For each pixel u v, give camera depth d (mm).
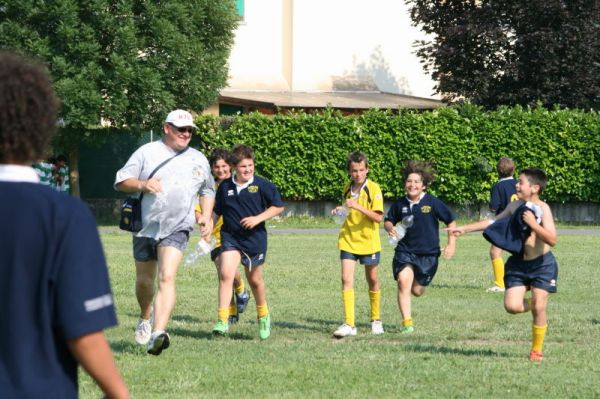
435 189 69812
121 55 62750
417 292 23891
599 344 21766
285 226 66375
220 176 26641
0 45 61062
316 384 16750
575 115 69375
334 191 69688
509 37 81562
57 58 60812
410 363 18859
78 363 6547
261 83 87375
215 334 22328
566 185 69438
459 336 22766
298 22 89000
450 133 69188
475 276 36938
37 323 6328
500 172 32812
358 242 23156
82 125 62812
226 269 22125
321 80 90000
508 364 18891
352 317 22891
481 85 80875
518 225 18906
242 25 87688
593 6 79375
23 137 6527
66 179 69750
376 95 89812
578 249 49188
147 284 19844
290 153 69500
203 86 66750
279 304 28703
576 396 15945
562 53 80750
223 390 16219
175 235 19219
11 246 6324
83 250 6398
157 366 18234
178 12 64562
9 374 6254
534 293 19094
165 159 19359
